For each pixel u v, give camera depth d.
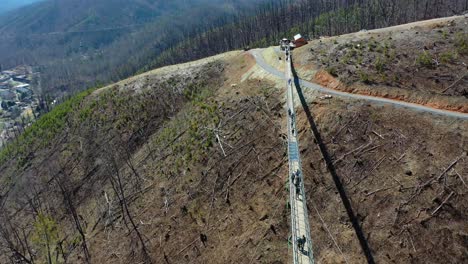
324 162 49.25
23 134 104.31
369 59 62.28
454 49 58.16
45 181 82.88
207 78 85.44
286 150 53.44
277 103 61.88
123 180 70.56
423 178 42.69
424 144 45.50
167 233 55.12
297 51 75.06
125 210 63.22
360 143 49.09
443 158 43.50
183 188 59.31
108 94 95.12
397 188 43.12
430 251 38.16
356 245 40.91
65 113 98.69
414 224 40.00
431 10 115.50
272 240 45.66
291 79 63.41
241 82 75.50
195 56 185.75
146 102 86.19
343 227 42.88
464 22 65.38
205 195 56.09
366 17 132.25
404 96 52.88
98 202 69.75
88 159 81.81
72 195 75.62
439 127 46.41
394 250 39.19
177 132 72.06
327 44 72.19
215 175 57.50
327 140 51.28
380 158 46.56
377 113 51.19
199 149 63.38
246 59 84.62
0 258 68.75
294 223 35.44
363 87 56.69
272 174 52.31
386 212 41.97
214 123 66.75
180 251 52.06
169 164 65.75
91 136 86.50
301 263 31.42
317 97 58.12
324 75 62.31
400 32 68.25
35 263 63.84
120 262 56.03
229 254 47.59
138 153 75.81
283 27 166.12
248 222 49.31
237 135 61.22
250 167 55.19
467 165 41.94
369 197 43.88
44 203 77.38
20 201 81.56
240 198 52.62
